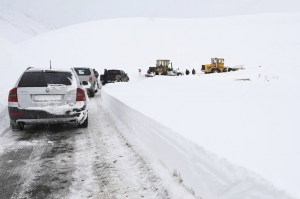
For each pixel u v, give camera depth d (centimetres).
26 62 1919
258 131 341
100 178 325
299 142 280
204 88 1129
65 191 293
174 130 327
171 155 327
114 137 518
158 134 379
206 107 599
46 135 536
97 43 6488
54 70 557
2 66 1511
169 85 1433
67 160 388
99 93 1591
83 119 571
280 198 156
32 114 514
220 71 3444
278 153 238
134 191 291
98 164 372
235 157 228
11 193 288
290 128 359
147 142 435
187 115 491
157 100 785
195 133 333
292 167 199
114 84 1944
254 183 178
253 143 278
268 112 506
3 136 525
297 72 2233
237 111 526
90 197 279
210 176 233
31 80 538
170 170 331
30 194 286
